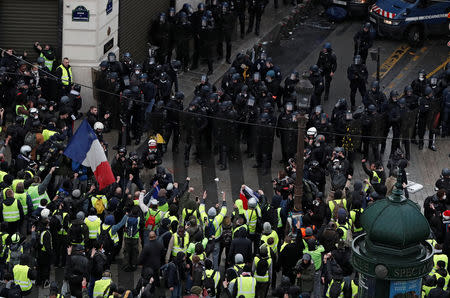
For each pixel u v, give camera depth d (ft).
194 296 168.76
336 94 297.12
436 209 207.21
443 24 327.06
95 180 207.82
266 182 247.09
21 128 227.20
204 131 250.78
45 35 269.44
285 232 203.41
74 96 250.98
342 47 326.44
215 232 193.88
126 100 248.93
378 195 207.72
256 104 259.39
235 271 175.01
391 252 66.80
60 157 214.28
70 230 187.62
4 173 210.38
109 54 258.78
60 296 165.99
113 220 191.62
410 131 254.88
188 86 293.84
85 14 263.90
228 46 304.30
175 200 207.82
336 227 190.49
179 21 291.38
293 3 350.02
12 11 267.39
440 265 176.96
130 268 201.98
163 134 250.37
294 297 169.17
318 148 233.96
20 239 189.47
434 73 311.68
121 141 252.21
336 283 171.83
